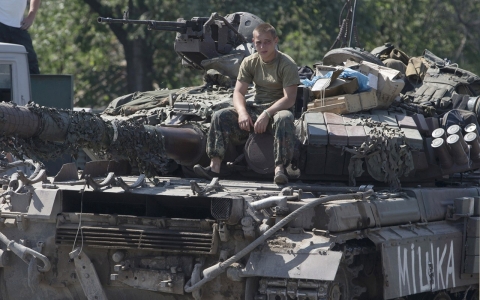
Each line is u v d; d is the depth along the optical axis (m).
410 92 18.08
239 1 35.53
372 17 39.53
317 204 12.85
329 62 18.03
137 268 13.46
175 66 39.53
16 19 21.73
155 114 16.42
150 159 13.62
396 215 14.29
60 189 13.66
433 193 15.54
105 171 15.71
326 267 12.28
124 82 41.34
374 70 16.02
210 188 13.18
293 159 14.99
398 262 13.83
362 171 14.91
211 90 17.44
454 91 17.58
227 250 13.01
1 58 18.58
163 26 17.61
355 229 13.32
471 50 47.25
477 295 16.91
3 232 14.08
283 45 44.25
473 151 16.16
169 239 13.12
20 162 14.50
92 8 39.22
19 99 18.94
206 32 17.64
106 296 13.74
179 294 13.46
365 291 14.48
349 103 15.51
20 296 14.42
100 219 13.47
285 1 36.53
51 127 12.09
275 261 12.58
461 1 46.22
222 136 14.80
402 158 15.23
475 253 15.52
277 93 15.14
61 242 13.61
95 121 12.61
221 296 13.24
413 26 44.31
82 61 42.00
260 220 12.88
